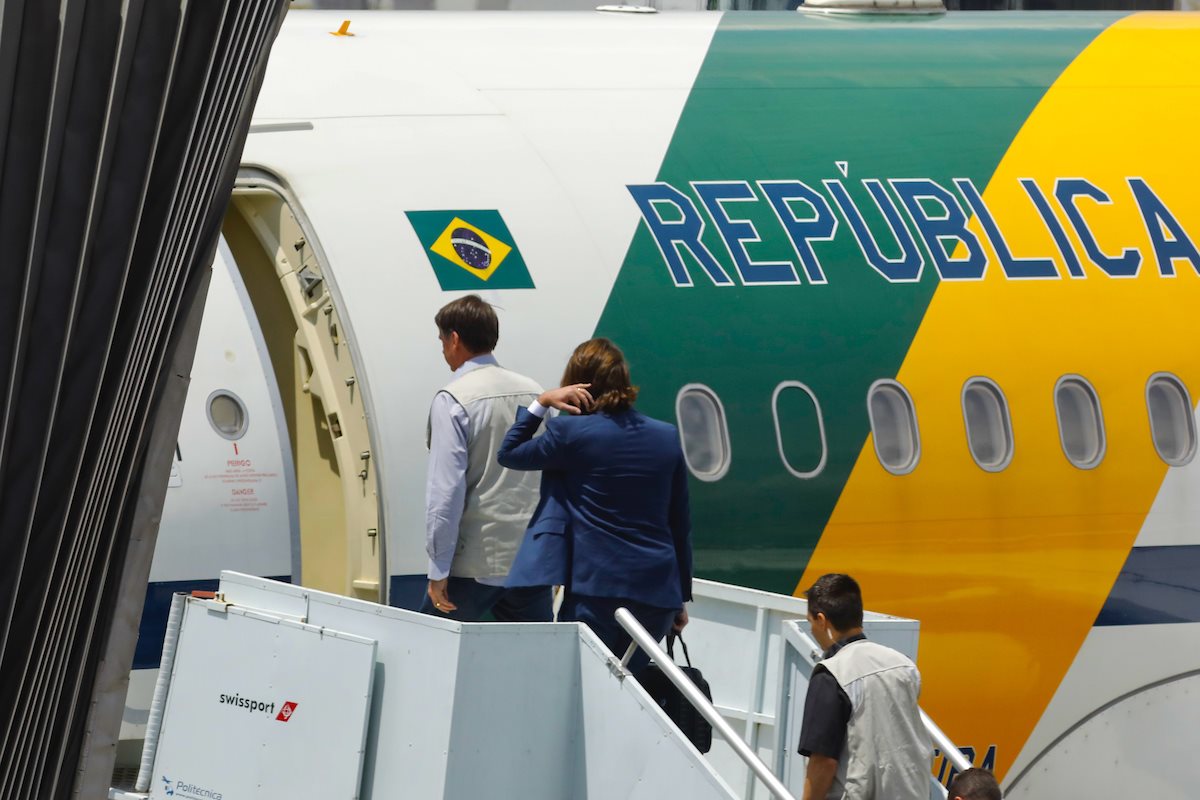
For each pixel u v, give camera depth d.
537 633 18.72
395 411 26.80
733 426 28.88
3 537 11.68
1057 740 31.42
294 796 19.73
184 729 21.16
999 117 32.91
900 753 17.92
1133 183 32.94
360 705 19.09
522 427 20.81
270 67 29.75
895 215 31.02
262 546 27.34
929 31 34.94
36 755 12.86
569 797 19.03
